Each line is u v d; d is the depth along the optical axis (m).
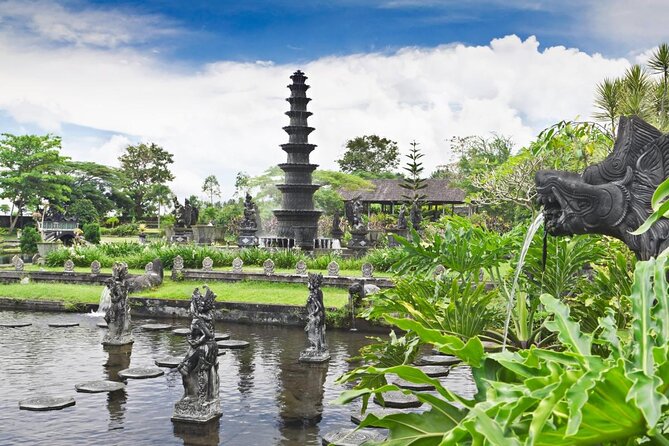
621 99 16.58
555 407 2.25
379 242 41.88
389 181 62.84
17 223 70.62
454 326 5.96
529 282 6.67
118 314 18.94
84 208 72.12
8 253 50.97
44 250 42.66
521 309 6.51
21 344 19.09
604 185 4.40
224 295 25.08
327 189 63.19
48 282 29.81
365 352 6.36
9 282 30.03
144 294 25.95
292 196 40.03
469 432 2.32
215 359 11.89
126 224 77.12
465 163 56.12
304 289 26.08
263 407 12.65
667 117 16.56
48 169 67.31
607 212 4.36
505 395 2.45
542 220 5.11
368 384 4.40
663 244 4.13
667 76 17.05
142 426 11.38
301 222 39.97
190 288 26.92
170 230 54.97
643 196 4.28
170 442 10.55
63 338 20.08
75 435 10.84
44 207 50.38
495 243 6.55
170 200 84.56
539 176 4.64
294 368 16.16
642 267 2.85
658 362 2.34
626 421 2.29
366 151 84.88
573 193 4.46
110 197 79.75
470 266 6.61
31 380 14.66
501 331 6.75
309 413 12.22
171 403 12.84
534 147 7.76
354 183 63.59
